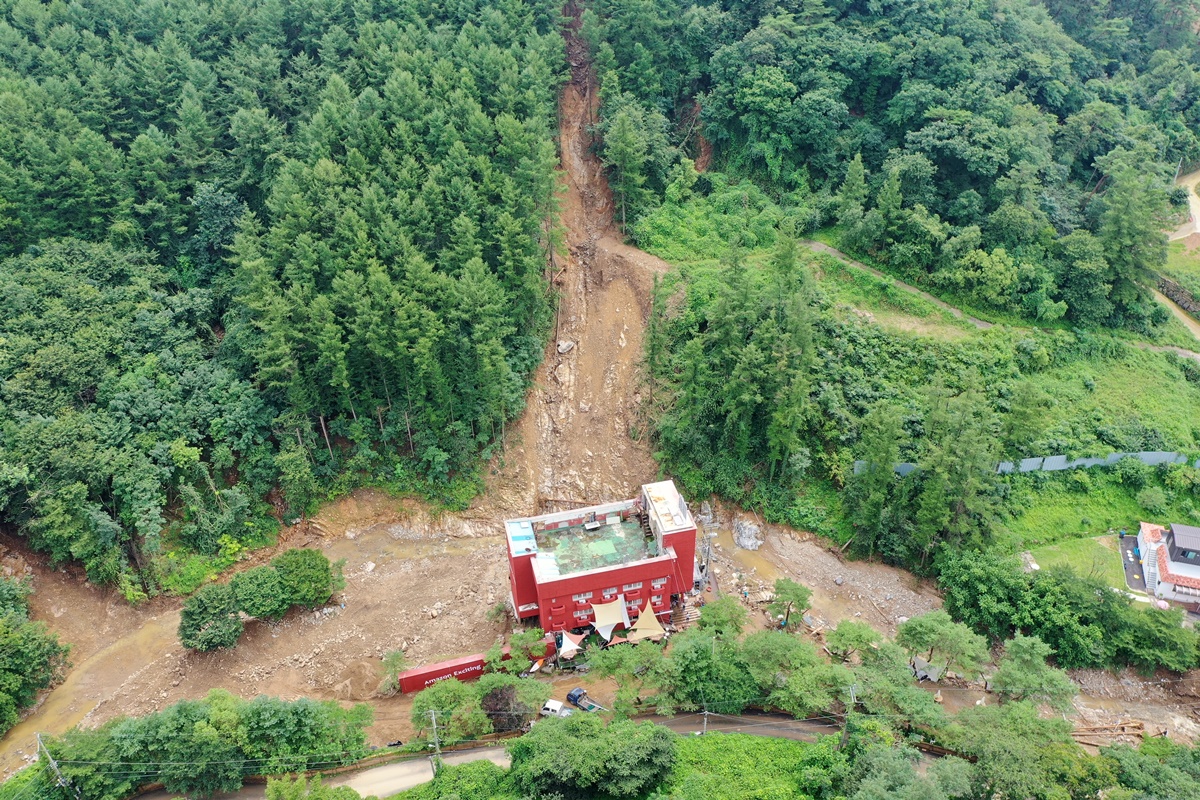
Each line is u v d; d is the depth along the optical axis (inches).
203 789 2748.5
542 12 4940.9
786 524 3809.1
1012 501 3740.2
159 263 4266.7
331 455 3846.0
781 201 4677.7
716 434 3909.9
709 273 4333.2
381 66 4569.4
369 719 2938.0
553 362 4244.6
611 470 4013.3
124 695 3161.9
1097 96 4926.2
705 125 4810.5
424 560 3752.5
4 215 3971.5
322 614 3484.3
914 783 2433.6
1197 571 3435.0
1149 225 4146.2
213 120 4453.7
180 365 3796.8
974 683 3203.7
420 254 3774.6
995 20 4943.4
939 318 4229.8
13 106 4099.4
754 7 4931.1
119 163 4178.2
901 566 3659.0
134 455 3538.4
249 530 3690.9
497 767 2785.4
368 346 3602.4
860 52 4650.6
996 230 4276.6
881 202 4338.1
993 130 4323.3
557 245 4372.5
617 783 2650.1
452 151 4094.5
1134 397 4050.2
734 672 3004.4
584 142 4884.4
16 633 3068.4
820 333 4094.5
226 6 4842.5
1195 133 5255.9
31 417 3457.2
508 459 3978.8
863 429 3831.2
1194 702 3174.2
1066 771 2578.7
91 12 4776.1
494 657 3144.7
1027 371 4111.7
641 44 4805.6
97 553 3417.8
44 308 3777.1
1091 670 3265.3
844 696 2906.0
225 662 3267.7
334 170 4005.9
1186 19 5452.8
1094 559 3604.8
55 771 2635.3
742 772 2758.4
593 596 3277.6
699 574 3592.5
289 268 3757.4
